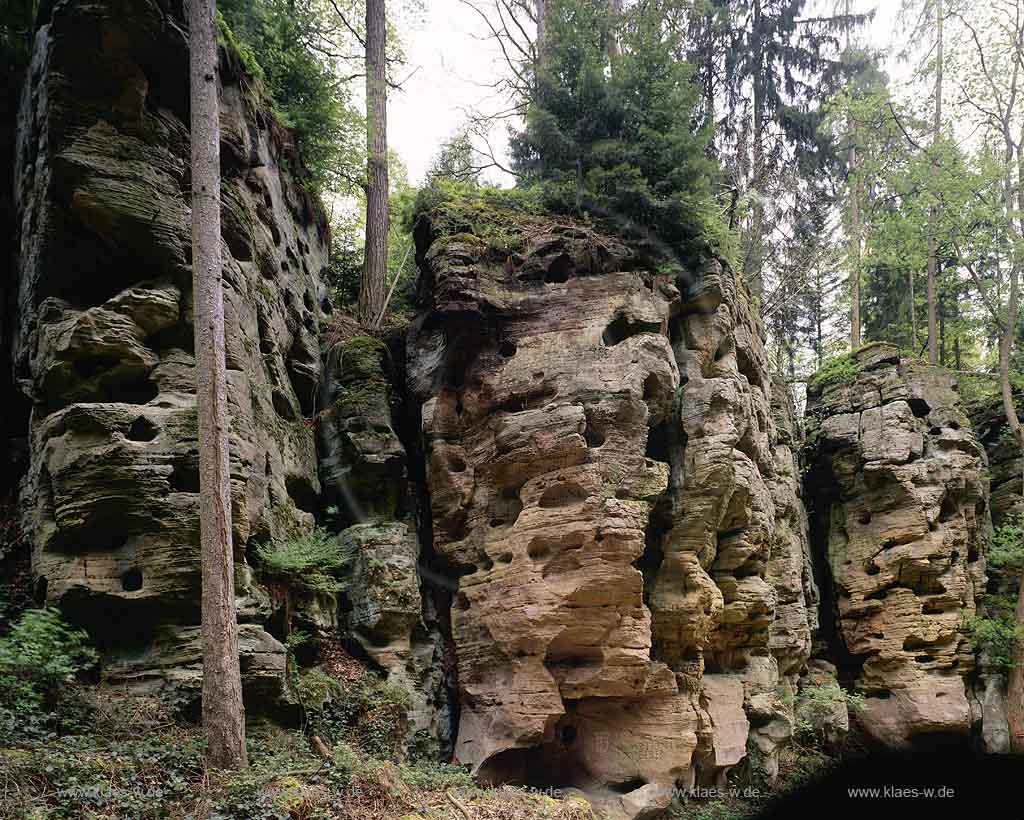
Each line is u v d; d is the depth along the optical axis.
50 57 12.08
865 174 28.20
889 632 21.61
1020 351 28.03
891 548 21.97
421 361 17.23
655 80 18.05
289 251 17.41
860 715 21.44
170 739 10.20
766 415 20.02
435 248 16.41
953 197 23.95
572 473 14.45
